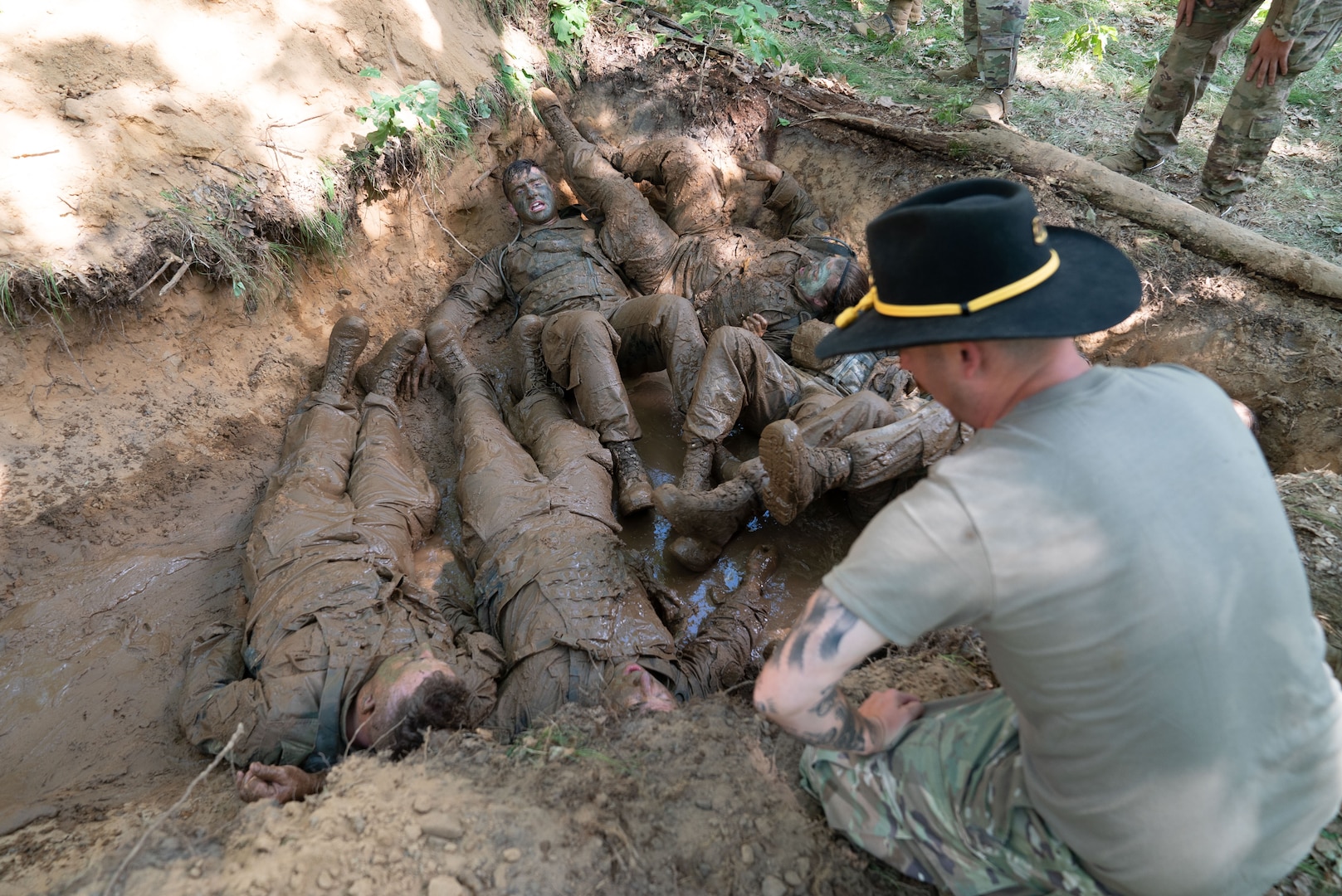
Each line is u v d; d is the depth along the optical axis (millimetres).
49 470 3213
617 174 4980
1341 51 6043
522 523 3246
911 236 1201
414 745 2326
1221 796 1207
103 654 2943
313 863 1890
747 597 3186
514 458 3604
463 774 2193
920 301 1229
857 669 2598
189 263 3514
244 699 2529
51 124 3316
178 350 3617
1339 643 2367
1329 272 3842
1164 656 1125
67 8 3498
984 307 1189
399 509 3402
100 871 1943
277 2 4137
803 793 2084
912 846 1732
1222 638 1128
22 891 1953
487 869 1891
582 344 3826
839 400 3695
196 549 3334
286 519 3172
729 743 2258
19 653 2887
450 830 1959
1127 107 5617
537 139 5254
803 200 4918
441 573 3455
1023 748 1457
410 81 4547
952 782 1634
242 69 3916
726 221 5250
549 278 4672
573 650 2766
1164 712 1158
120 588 3133
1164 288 4137
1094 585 1115
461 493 3525
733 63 5449
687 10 5852
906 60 5941
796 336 4195
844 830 1865
